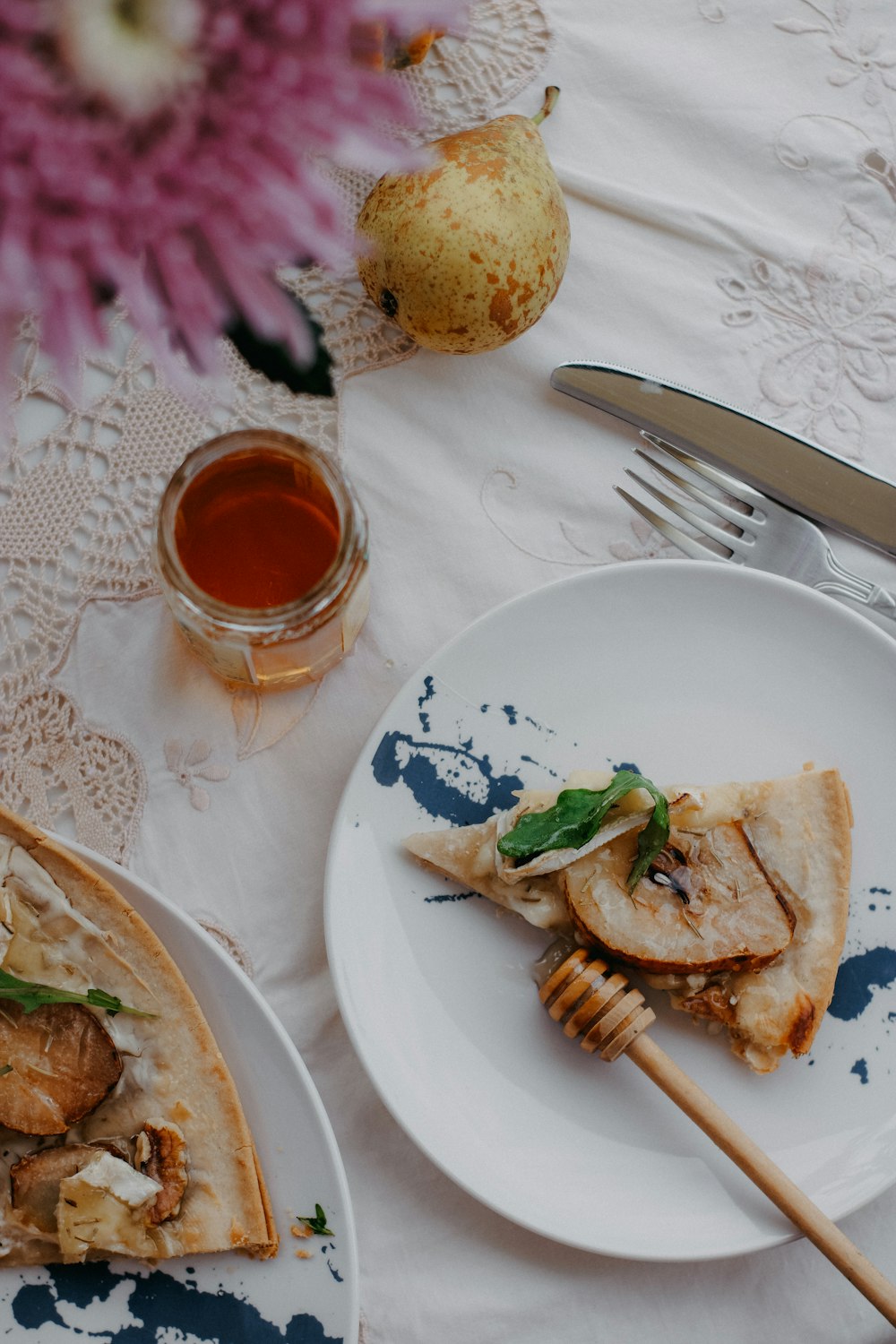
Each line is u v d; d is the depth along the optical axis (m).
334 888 0.59
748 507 0.64
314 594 0.54
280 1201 0.57
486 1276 0.60
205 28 0.44
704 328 0.64
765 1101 0.60
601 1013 0.58
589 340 0.64
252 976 0.61
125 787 0.61
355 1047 0.58
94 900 0.57
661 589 0.61
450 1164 0.58
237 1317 0.57
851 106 0.65
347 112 0.46
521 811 0.60
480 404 0.64
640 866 0.59
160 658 0.62
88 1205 0.56
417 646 0.63
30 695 0.62
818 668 0.62
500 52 0.64
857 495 0.63
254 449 0.56
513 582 0.63
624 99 0.65
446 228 0.57
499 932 0.61
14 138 0.44
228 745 0.62
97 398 0.62
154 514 0.62
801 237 0.65
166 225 0.46
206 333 0.47
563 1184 0.59
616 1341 0.60
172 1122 0.57
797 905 0.60
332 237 0.47
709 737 0.62
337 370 0.63
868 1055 0.60
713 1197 0.59
